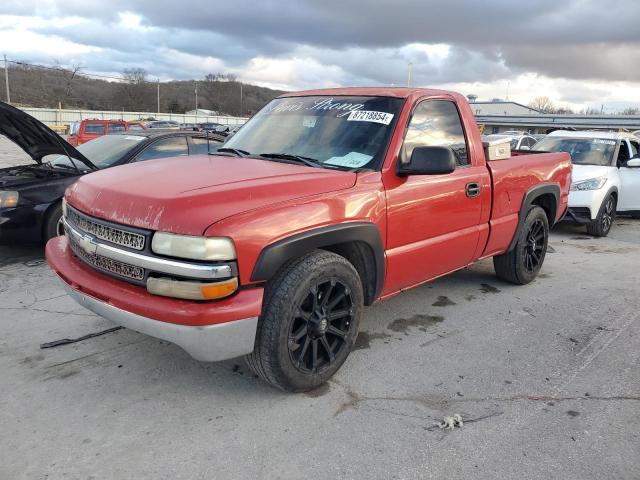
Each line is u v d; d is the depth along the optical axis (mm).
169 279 2664
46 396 3111
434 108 4027
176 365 3508
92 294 2945
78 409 2990
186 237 2598
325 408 3066
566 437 2842
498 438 2818
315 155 3680
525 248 5238
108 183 3111
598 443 2797
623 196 8984
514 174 4727
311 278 2977
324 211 3045
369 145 3598
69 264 3201
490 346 3959
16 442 2688
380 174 3457
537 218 5230
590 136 9516
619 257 6922
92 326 4078
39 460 2559
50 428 2809
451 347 3920
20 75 82062
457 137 4207
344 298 3291
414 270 3854
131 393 3166
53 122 56281
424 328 4258
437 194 3846
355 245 3393
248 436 2781
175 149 6984
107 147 6867
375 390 3275
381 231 3441
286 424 2895
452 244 4117
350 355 3734
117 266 2875
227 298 2693
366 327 4242
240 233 2666
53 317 4242
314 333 3111
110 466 2531
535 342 4051
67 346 3744
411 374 3490
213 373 3418
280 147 3875
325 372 3232
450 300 4934
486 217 4461
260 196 2871
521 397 3240
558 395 3273
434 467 2580
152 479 2453
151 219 2684
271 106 4500
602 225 8273
